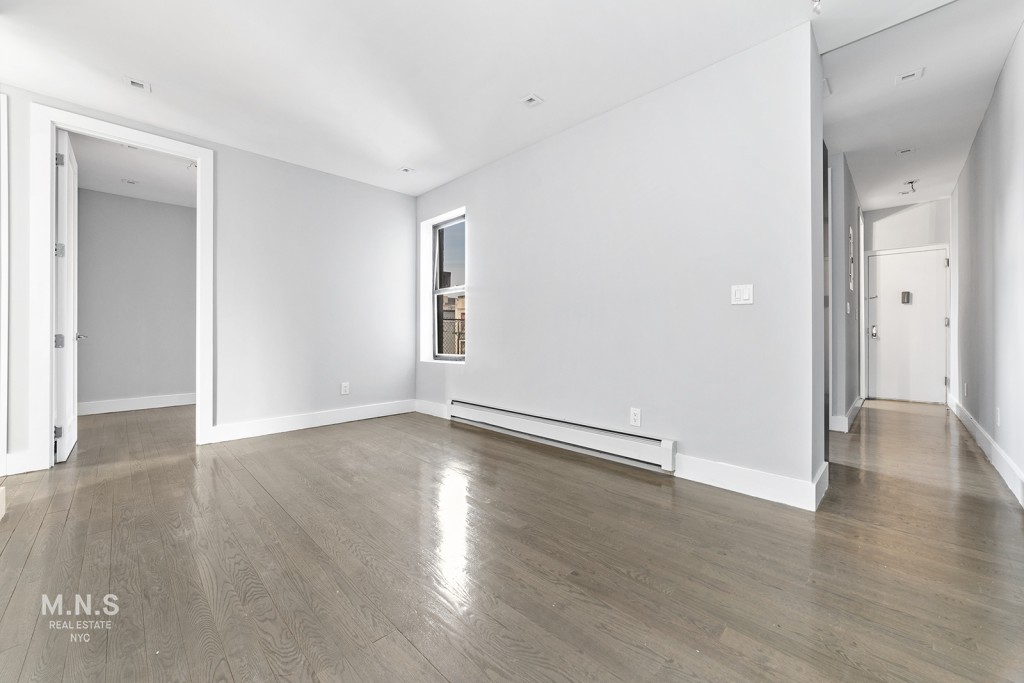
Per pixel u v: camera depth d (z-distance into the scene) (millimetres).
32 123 2873
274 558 1793
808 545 1878
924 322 5531
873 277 5859
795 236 2275
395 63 2594
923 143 3703
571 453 3346
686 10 2158
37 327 2900
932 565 1710
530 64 2602
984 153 3217
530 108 3107
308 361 4242
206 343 3613
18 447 2865
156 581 1621
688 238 2697
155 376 5535
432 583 1613
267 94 2922
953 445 3477
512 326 3900
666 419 2824
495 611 1446
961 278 4289
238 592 1555
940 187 4855
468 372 4395
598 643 1292
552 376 3545
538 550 1855
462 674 1174
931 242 5457
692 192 2680
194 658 1231
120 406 5262
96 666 1200
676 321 2760
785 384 2324
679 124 2744
